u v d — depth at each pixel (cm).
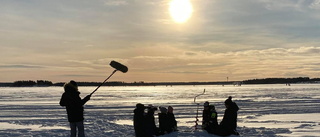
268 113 1914
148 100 3722
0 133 1179
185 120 1591
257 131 1147
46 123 1499
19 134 1152
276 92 5997
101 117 1784
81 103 879
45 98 4512
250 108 2306
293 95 4512
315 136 1058
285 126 1317
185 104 2833
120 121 1595
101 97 4712
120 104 2962
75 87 886
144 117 984
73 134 889
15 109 2445
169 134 1056
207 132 1077
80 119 884
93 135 1101
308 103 2745
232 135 1041
